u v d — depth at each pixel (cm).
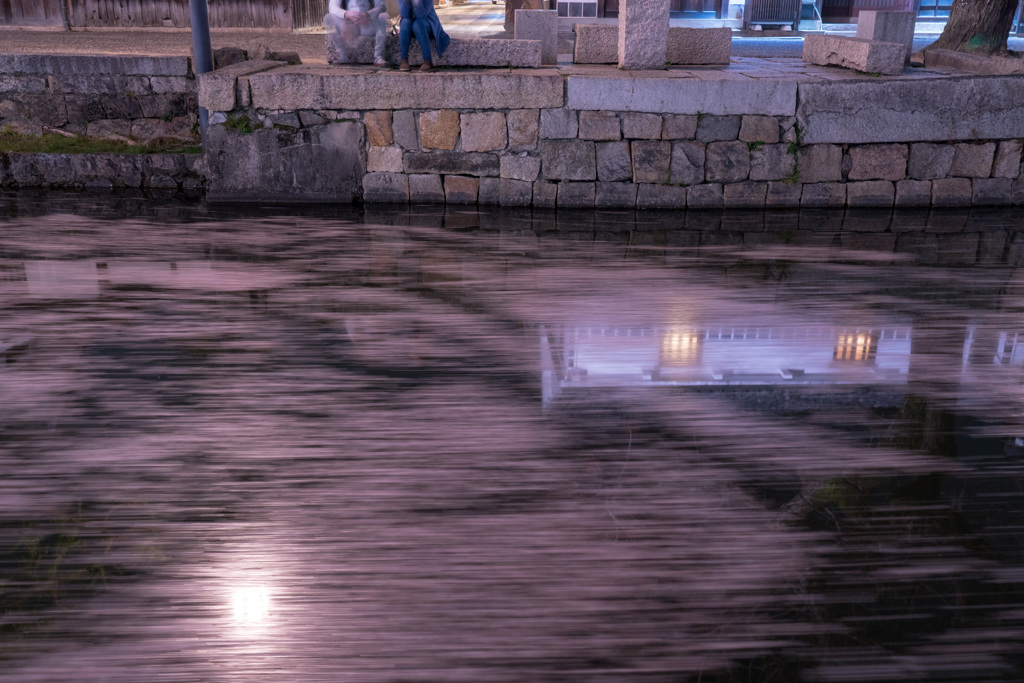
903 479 384
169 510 359
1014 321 591
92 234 798
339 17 945
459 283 668
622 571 318
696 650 278
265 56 1009
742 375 500
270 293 643
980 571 320
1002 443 419
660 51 932
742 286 662
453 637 281
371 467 395
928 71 959
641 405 462
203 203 917
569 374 506
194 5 896
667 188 886
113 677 270
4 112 1008
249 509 357
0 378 492
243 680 264
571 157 880
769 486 379
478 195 902
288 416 448
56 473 388
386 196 909
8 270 694
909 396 472
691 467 394
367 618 294
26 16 1794
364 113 883
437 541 335
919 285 666
